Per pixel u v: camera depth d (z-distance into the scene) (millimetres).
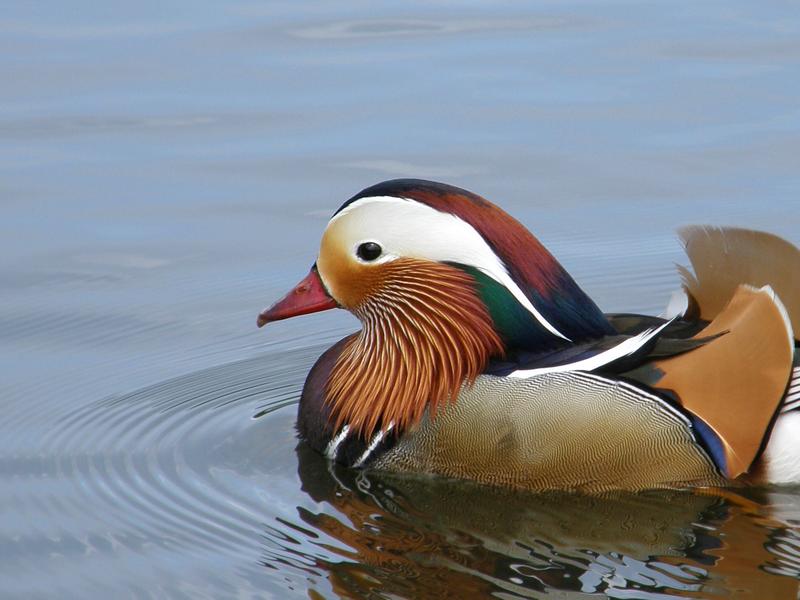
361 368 11992
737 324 10961
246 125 19500
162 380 13914
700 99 20062
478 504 11078
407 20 23250
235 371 14188
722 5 23797
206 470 11836
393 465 11641
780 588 9625
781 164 18406
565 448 10914
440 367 11562
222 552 10336
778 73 20812
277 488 11445
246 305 15609
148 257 16531
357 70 21125
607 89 20391
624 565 10000
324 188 17812
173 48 22016
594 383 10906
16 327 15039
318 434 12125
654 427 10844
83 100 20266
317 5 23969
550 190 17844
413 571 9984
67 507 11172
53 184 18047
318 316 15742
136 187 18000
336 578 9906
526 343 11492
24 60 21531
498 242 11414
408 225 11594
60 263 16344
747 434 10844
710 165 18406
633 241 16875
